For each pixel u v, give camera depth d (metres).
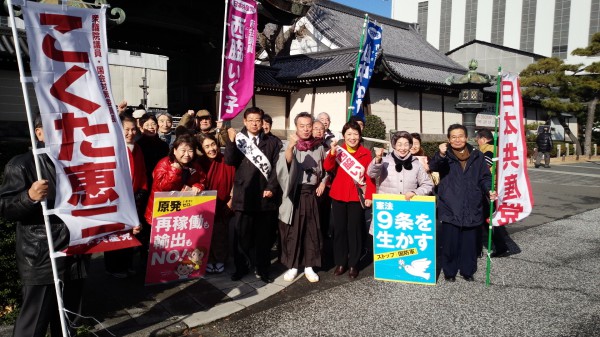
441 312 4.42
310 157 5.34
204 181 4.91
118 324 4.01
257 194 5.02
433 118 20.09
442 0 54.31
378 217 5.33
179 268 4.61
